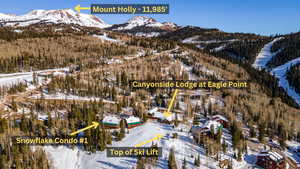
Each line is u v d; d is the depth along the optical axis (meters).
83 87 107.81
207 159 56.09
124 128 69.12
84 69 143.00
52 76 122.00
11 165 49.75
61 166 52.84
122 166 51.69
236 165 56.25
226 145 62.28
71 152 58.78
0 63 144.62
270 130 80.81
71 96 102.25
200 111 91.56
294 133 81.75
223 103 102.62
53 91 103.75
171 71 148.25
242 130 76.56
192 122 78.31
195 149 59.81
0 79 122.81
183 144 61.47
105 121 71.00
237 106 98.69
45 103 91.12
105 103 95.44
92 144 59.16
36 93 103.75
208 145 58.69
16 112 83.38
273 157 56.34
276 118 90.12
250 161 59.31
